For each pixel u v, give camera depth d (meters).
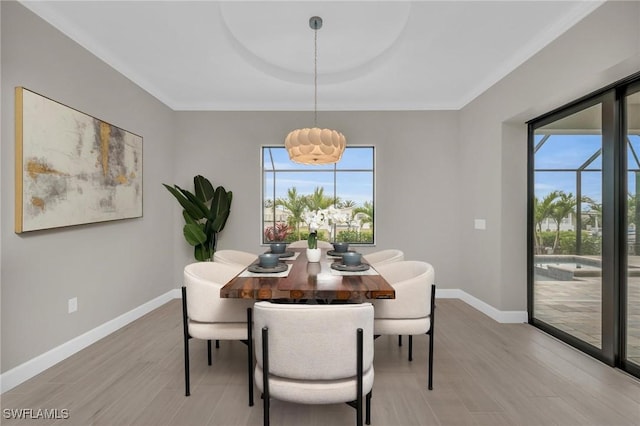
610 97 2.28
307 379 1.30
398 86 3.62
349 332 1.27
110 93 2.90
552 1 2.14
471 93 3.80
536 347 2.63
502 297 3.24
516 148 3.23
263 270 2.06
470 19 2.36
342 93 3.83
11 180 1.98
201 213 3.82
